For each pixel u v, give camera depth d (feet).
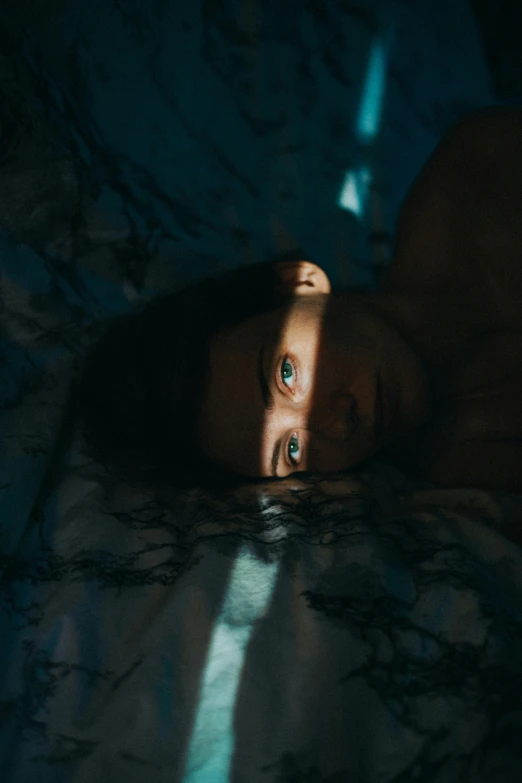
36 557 2.92
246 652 2.29
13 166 3.89
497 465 3.52
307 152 4.55
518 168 3.84
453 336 3.76
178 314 3.60
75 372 3.69
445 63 4.91
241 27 4.59
